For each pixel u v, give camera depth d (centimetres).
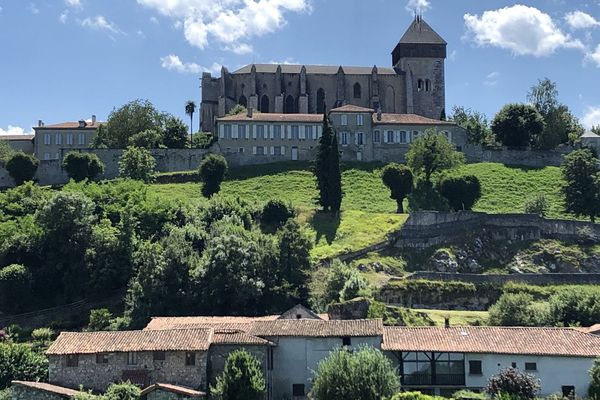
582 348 6612
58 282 10512
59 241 10644
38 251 10681
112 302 10094
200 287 9369
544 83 18400
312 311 8981
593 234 11812
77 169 15150
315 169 13450
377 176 15550
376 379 5803
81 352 6494
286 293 9531
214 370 6556
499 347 6656
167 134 17612
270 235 11406
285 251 9819
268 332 6856
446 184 13338
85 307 10056
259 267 9662
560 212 13800
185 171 16262
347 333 6775
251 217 12788
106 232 10625
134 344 6556
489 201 14462
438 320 8931
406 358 6669
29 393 6169
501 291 9988
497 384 6106
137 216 11531
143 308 9144
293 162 16400
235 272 9419
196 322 7712
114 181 14888
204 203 12750
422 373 6638
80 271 10350
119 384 6144
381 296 9862
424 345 6706
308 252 10038
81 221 10731
